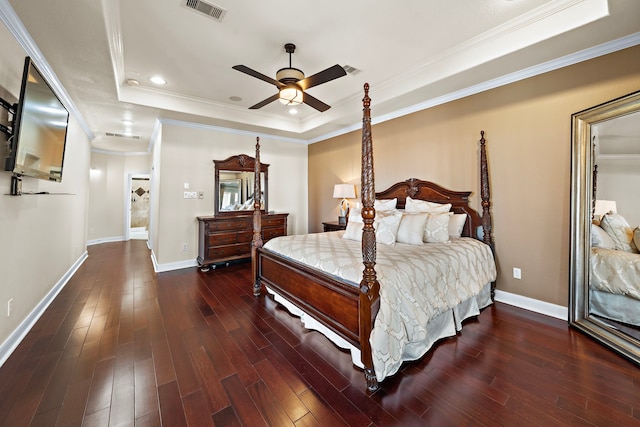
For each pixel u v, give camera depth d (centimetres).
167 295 318
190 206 450
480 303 274
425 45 265
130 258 510
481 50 258
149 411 144
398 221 283
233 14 218
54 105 249
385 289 173
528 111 273
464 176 324
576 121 235
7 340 196
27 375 172
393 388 162
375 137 431
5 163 182
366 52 276
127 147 653
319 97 398
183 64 298
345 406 148
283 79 251
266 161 538
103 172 685
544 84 263
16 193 205
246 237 461
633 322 194
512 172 285
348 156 490
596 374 172
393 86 342
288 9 213
